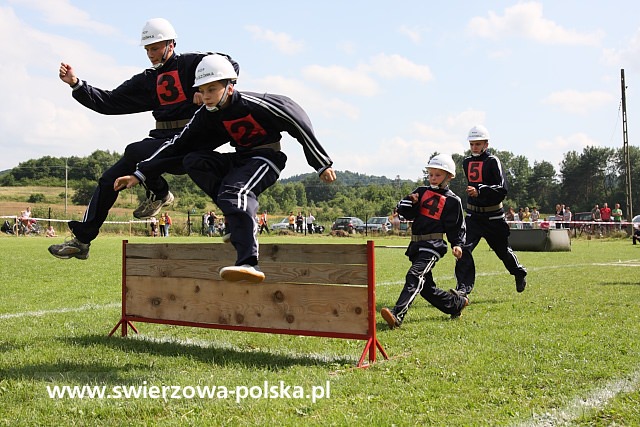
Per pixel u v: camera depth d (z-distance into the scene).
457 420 3.62
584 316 7.38
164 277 6.24
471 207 9.16
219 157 4.95
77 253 5.95
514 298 9.26
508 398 4.07
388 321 6.70
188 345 6.02
